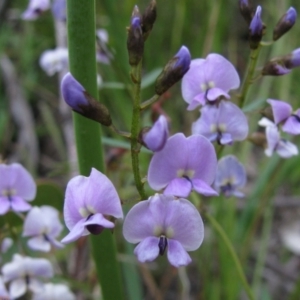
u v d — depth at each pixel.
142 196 0.14
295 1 0.35
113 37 0.29
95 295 0.22
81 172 0.16
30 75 0.34
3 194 0.17
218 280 0.23
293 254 0.27
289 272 0.26
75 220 0.13
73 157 0.27
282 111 0.16
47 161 0.32
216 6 0.30
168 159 0.14
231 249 0.18
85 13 0.15
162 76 0.13
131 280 0.22
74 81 0.13
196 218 0.13
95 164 0.16
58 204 0.21
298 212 0.29
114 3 0.29
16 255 0.19
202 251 0.23
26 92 0.34
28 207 0.17
